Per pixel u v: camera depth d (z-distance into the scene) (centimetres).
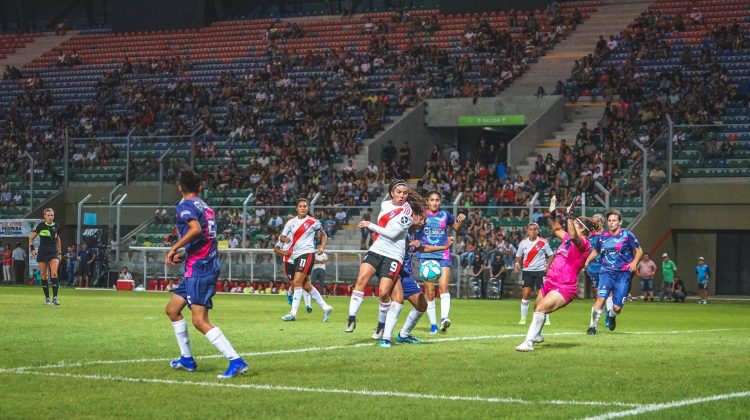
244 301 3247
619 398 979
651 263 3884
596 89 5153
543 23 5888
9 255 4888
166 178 4997
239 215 4316
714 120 4553
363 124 5066
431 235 1814
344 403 933
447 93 5319
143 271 4381
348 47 6178
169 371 1151
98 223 4653
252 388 1024
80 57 6756
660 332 1917
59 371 1150
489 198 4422
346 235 4250
